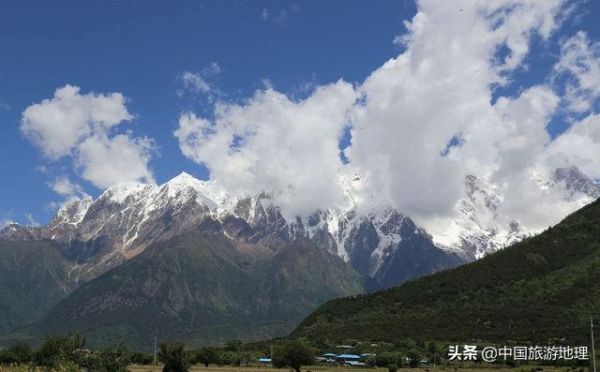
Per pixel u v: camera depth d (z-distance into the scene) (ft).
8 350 629.92
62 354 362.33
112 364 352.28
